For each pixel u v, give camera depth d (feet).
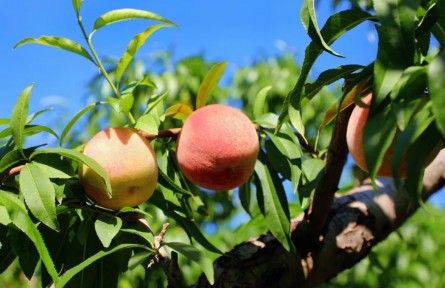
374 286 5.43
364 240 2.94
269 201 2.67
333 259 2.90
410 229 6.14
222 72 2.67
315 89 2.33
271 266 2.81
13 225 2.33
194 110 2.79
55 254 2.52
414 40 1.93
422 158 1.82
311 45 2.26
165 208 2.65
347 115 2.51
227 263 2.81
